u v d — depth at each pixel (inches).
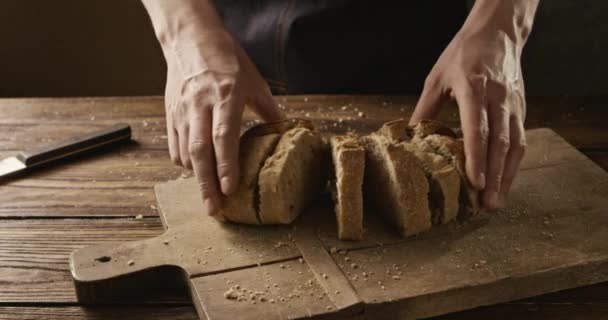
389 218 35.4
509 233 34.9
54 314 32.7
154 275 33.5
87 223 37.0
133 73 65.9
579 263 33.0
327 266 33.2
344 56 47.7
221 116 35.5
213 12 40.1
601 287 33.4
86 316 32.6
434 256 33.7
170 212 36.6
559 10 50.0
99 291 33.0
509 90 37.0
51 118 44.8
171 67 39.1
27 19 61.6
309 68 47.9
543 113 44.6
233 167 34.6
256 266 33.4
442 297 32.0
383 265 33.3
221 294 32.0
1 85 64.9
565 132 42.9
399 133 36.7
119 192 39.0
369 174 36.0
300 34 46.8
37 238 36.2
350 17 46.8
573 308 32.5
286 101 45.5
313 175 36.6
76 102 46.3
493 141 35.5
